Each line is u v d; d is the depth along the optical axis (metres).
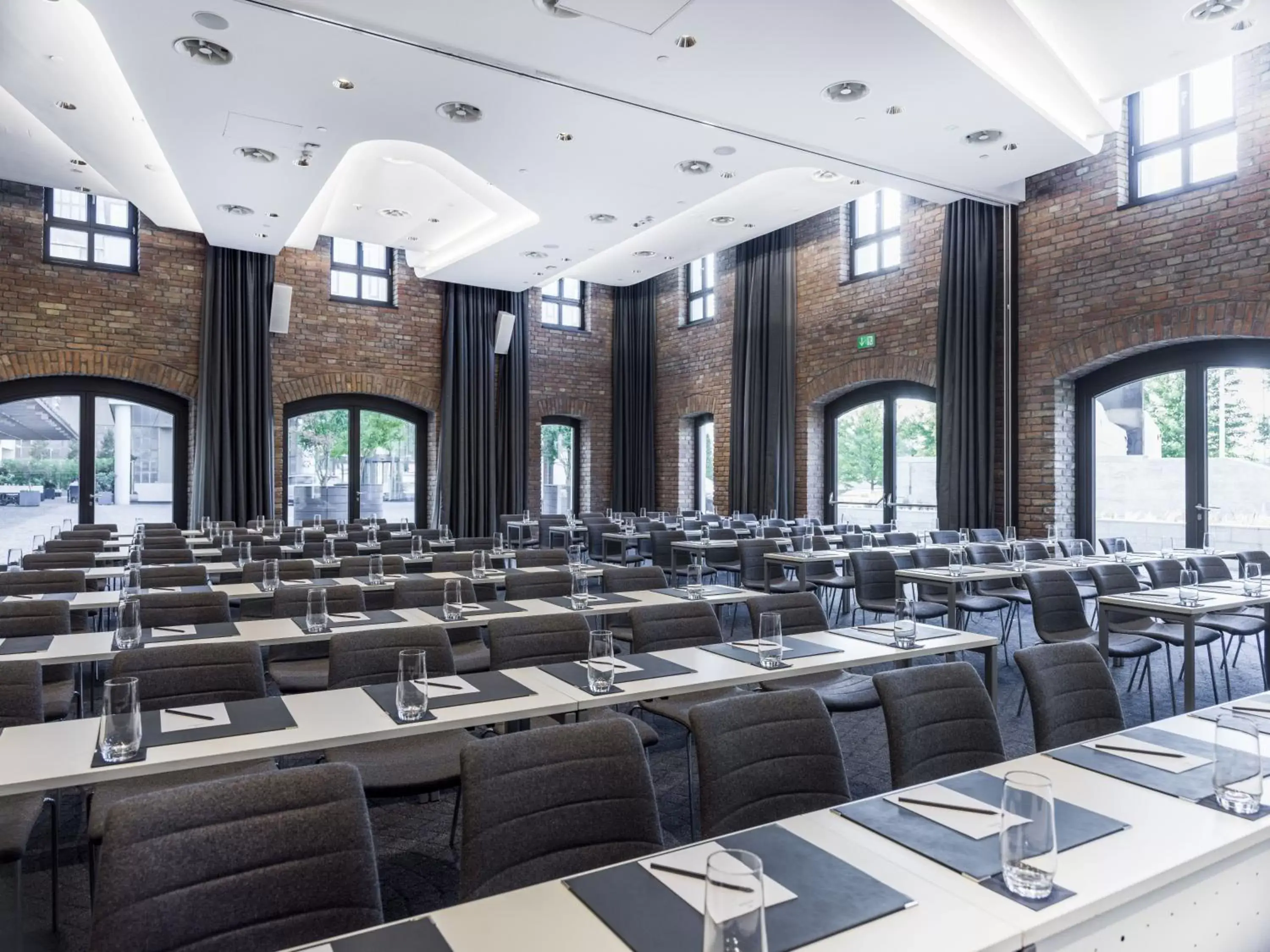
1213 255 6.98
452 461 12.45
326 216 9.80
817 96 5.77
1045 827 1.39
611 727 2.02
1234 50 5.68
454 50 5.14
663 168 7.24
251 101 5.87
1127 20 5.33
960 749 2.45
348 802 1.68
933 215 9.32
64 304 9.84
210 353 10.48
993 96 5.76
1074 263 7.99
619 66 5.34
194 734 2.25
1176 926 1.53
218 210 8.62
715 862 0.98
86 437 10.27
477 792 1.79
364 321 11.88
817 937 1.26
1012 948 1.27
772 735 2.19
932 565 6.18
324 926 1.59
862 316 10.19
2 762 2.03
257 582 5.16
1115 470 8.07
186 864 1.50
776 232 11.30
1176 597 4.55
